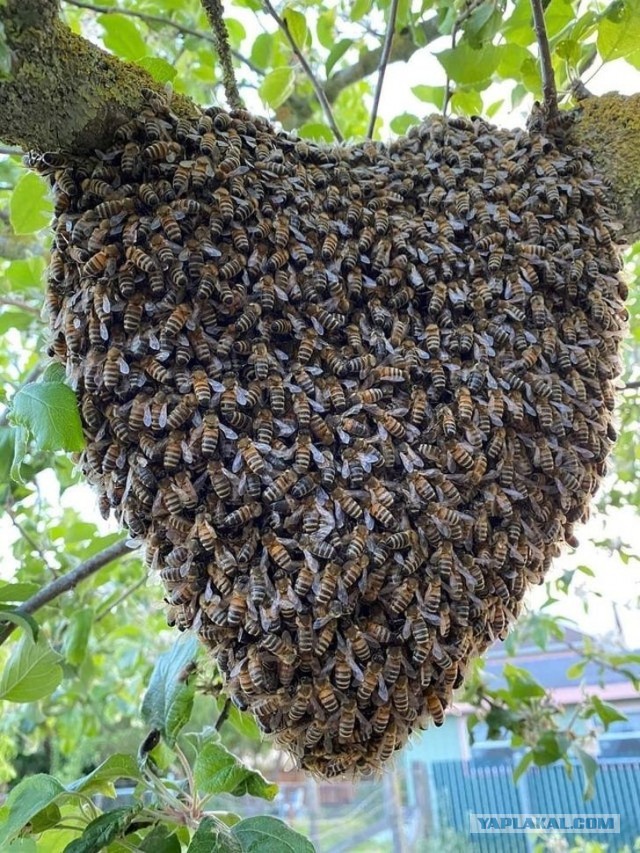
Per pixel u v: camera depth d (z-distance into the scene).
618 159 0.25
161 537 0.20
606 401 0.24
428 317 0.23
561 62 0.30
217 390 0.19
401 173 0.24
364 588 0.19
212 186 0.21
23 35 0.19
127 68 0.22
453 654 0.20
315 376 0.21
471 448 0.21
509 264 0.23
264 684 0.19
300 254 0.21
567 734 0.43
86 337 0.20
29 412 0.20
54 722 0.70
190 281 0.20
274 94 0.36
